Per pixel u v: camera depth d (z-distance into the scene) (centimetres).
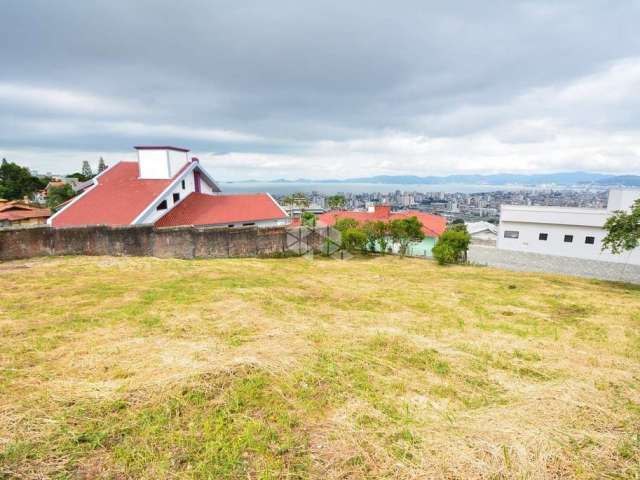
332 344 393
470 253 2275
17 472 194
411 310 600
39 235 958
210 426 237
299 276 895
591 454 225
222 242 1247
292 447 222
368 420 254
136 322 439
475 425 251
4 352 342
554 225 2175
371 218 2634
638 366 379
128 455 209
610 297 812
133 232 1077
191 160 1805
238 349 360
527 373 350
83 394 267
